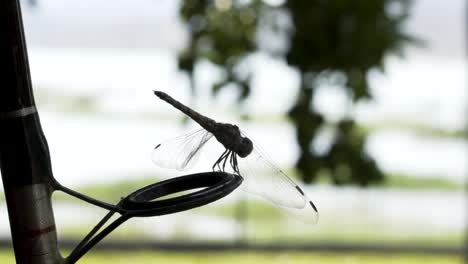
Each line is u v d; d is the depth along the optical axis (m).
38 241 3.06
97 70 19.23
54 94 19.28
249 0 9.32
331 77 8.99
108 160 16.48
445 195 16.45
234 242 12.24
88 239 3.02
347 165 9.16
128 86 18.94
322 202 15.45
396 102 20.73
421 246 12.30
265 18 9.32
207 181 3.35
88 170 15.97
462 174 17.73
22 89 2.99
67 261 3.00
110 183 15.42
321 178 9.56
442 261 11.98
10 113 2.99
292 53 9.02
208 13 9.37
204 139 4.33
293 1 8.95
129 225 13.22
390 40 8.82
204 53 9.50
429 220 14.55
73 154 16.56
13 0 2.93
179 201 2.96
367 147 9.27
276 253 12.13
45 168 3.06
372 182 9.23
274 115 17.31
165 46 17.56
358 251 12.23
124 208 3.01
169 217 13.91
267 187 3.99
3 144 3.02
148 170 16.25
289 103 9.25
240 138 4.15
